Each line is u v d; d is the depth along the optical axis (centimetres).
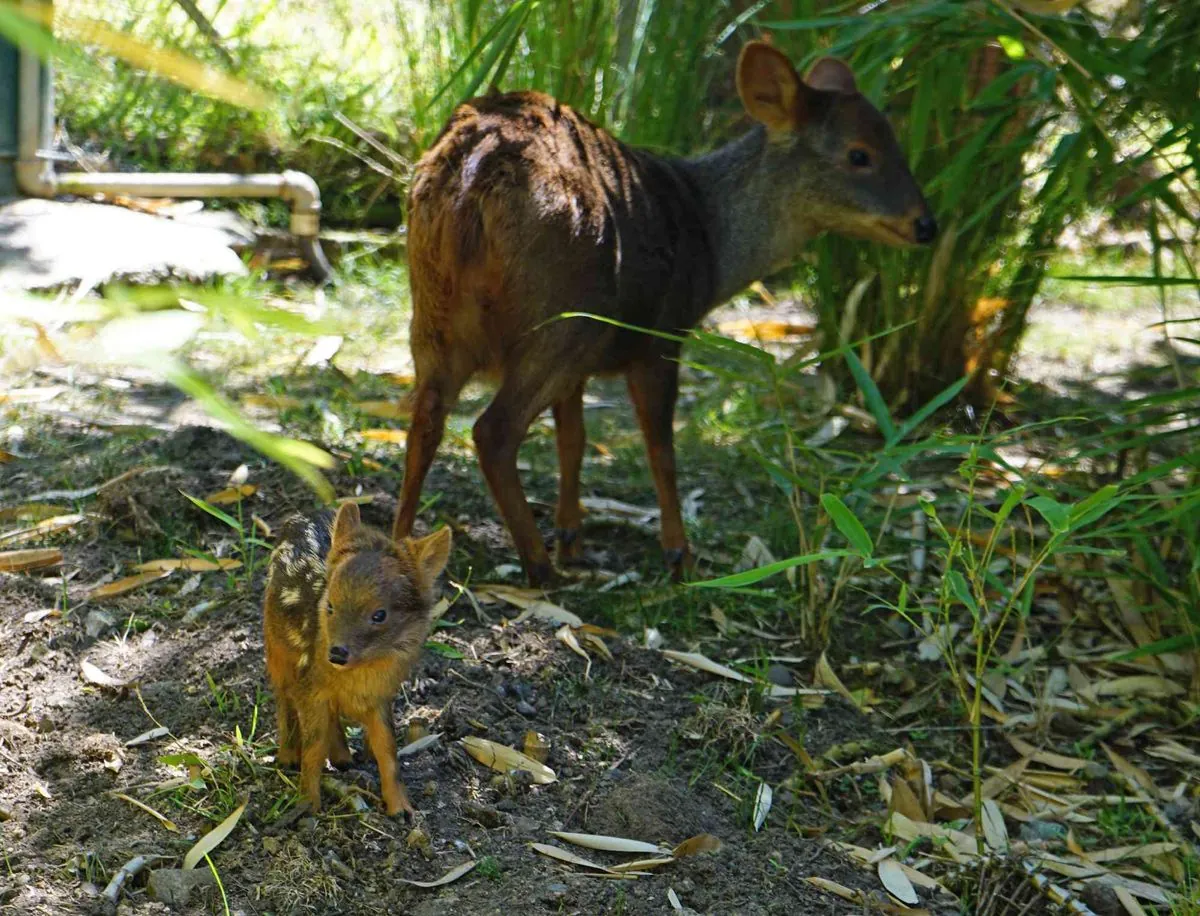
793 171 473
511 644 402
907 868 339
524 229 404
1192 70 479
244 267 668
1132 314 857
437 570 297
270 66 827
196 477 459
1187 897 336
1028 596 350
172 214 716
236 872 289
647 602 445
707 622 445
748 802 351
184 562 414
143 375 583
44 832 297
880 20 456
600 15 645
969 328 641
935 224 477
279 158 809
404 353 650
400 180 757
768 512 526
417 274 418
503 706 372
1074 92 468
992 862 337
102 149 781
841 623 459
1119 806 379
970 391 652
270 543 432
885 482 470
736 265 479
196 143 797
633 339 433
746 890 314
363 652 278
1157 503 474
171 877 281
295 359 609
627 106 700
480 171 404
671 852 321
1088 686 441
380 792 319
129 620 386
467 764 342
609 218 416
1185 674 452
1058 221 615
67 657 367
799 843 340
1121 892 337
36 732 335
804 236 486
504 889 296
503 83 657
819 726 398
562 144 419
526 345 414
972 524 528
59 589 398
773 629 447
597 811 332
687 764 365
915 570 491
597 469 562
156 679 360
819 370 666
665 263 438
